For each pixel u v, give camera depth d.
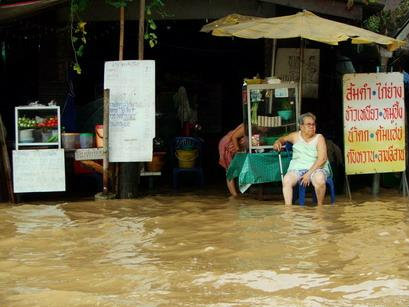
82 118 11.45
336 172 10.42
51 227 7.34
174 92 13.82
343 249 6.15
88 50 13.08
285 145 9.35
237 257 5.87
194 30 13.74
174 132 13.01
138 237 6.78
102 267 5.57
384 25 12.45
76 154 9.19
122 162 9.53
